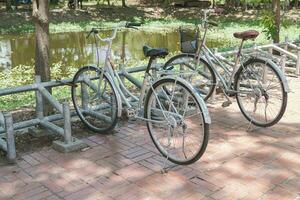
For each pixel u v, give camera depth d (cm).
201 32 531
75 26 2319
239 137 436
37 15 466
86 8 3023
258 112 500
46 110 484
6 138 386
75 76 472
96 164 377
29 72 1001
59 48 1551
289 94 591
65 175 357
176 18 2844
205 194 321
